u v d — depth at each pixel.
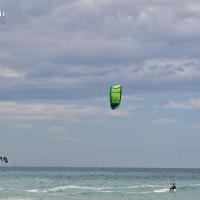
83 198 191.25
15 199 179.38
